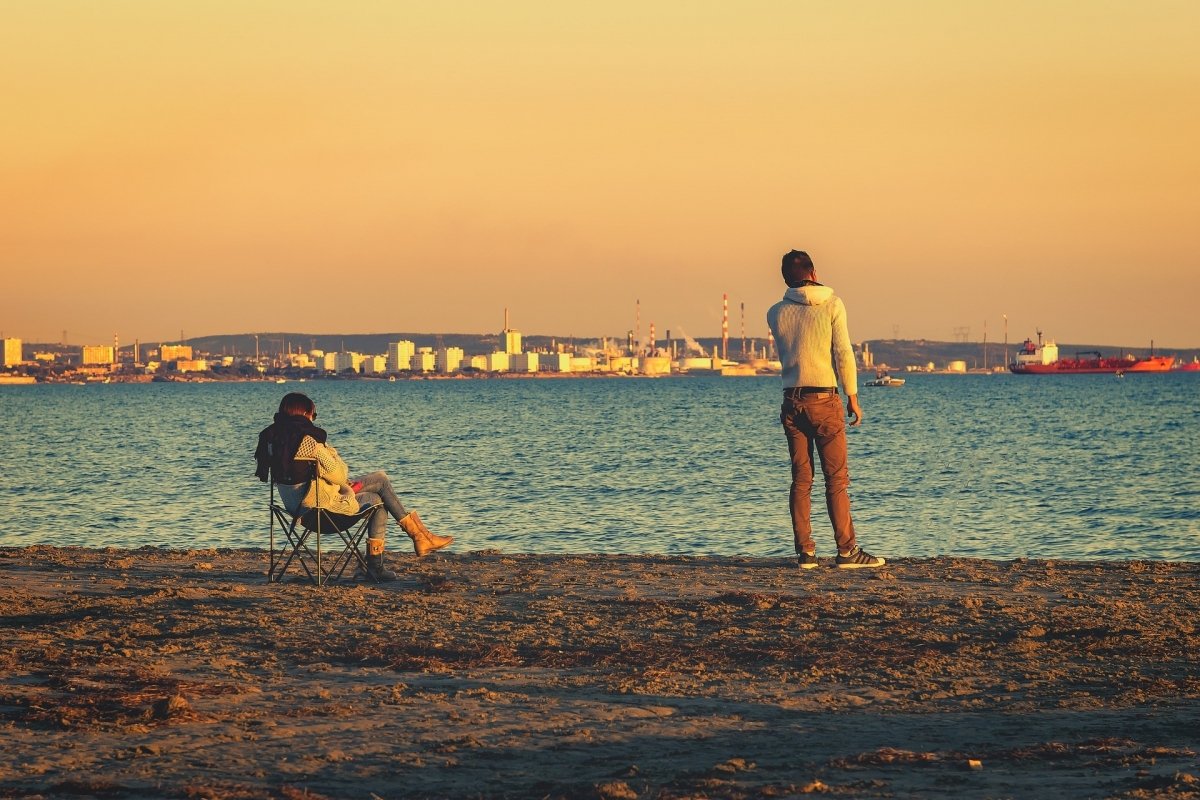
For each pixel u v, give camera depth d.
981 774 6.91
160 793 6.53
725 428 94.00
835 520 16.31
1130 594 13.83
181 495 38.88
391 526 29.95
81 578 15.05
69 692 8.88
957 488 41.94
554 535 28.91
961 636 11.21
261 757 7.29
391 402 189.75
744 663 10.13
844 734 7.94
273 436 14.66
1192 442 70.06
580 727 8.09
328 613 12.45
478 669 9.90
